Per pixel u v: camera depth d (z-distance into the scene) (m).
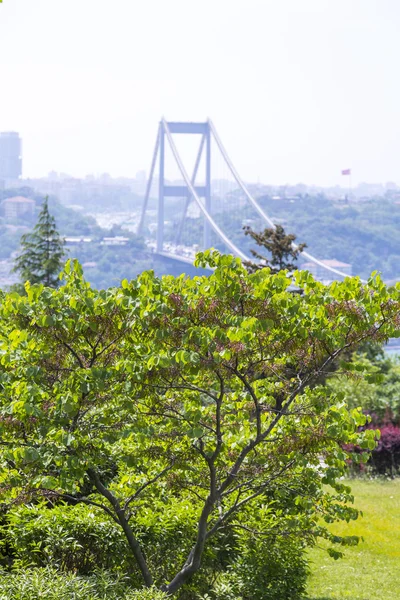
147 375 10.88
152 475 13.03
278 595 14.01
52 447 10.56
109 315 10.95
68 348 11.20
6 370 11.27
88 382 10.57
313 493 12.72
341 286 11.45
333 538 13.01
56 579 10.87
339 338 11.06
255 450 12.41
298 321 11.14
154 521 13.35
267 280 11.20
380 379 11.58
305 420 11.84
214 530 12.38
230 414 12.55
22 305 10.84
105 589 11.09
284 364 12.02
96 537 12.84
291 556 14.37
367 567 19.55
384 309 11.19
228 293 11.01
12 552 13.60
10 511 13.08
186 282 11.58
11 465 11.70
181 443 12.18
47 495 11.55
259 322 10.48
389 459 32.41
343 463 12.00
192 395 12.10
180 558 13.35
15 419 10.59
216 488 12.58
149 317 10.75
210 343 10.55
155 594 10.99
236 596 13.48
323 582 18.17
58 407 10.59
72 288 11.47
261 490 12.61
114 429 11.18
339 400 11.84
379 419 37.09
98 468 13.68
